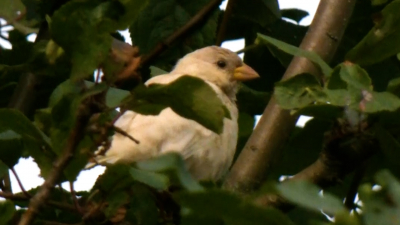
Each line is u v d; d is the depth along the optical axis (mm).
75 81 5648
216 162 9266
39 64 7445
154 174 5840
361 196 4715
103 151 5930
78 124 5602
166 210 7270
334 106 7125
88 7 5574
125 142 8445
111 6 5574
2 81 10570
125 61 5629
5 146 6867
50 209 7793
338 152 7500
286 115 8875
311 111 7223
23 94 10109
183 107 5684
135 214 6754
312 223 4695
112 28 5602
